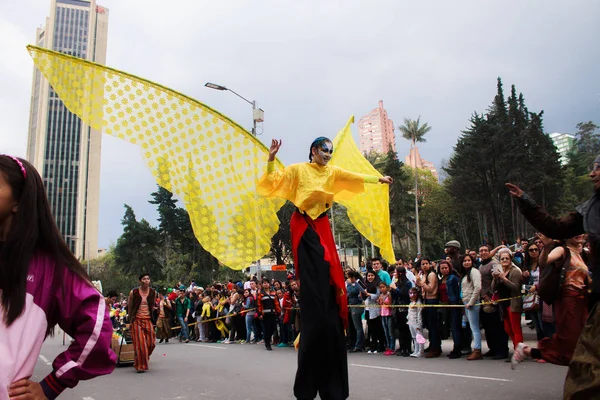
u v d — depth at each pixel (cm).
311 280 398
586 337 277
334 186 456
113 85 391
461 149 4859
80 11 12025
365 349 1033
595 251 305
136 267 5338
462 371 674
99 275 6662
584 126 8644
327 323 388
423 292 885
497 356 778
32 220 178
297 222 421
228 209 440
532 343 880
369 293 1003
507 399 496
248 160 453
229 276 4603
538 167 4472
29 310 172
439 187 6166
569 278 401
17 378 165
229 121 443
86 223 11294
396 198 5416
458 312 834
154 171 407
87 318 181
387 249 525
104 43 12288
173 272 4247
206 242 428
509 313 759
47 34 11706
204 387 642
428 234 6025
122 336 955
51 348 1323
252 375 730
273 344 1310
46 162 11206
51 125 11419
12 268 169
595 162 313
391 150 5534
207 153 434
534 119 5041
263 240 462
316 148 439
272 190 433
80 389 658
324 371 393
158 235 5431
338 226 5500
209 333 1619
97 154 11775
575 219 338
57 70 365
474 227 5816
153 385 677
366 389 574
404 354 900
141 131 402
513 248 1480
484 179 4638
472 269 807
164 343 1644
